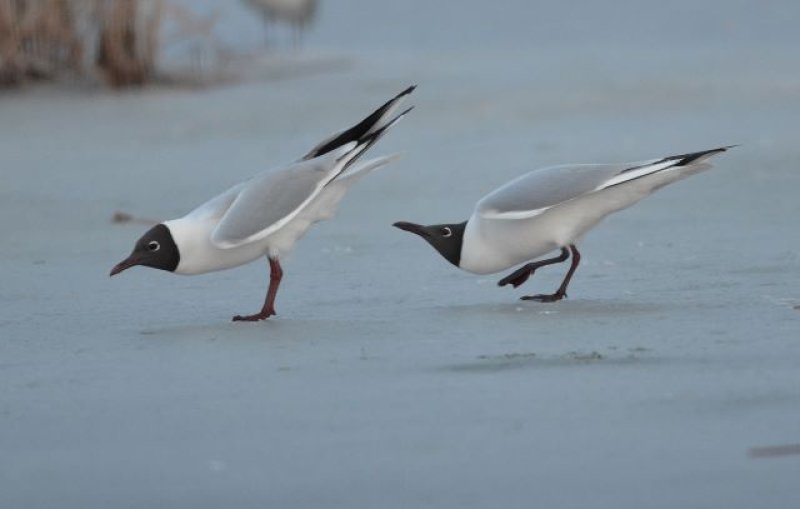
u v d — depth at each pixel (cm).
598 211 1245
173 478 783
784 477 755
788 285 1303
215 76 2923
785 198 1745
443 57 3175
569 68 2944
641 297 1277
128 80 2808
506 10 3756
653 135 2228
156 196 1920
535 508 721
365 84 2817
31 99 2717
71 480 786
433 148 2189
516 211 1228
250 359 1077
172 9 2933
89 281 1435
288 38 3450
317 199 1238
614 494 737
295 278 1420
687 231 1583
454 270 1435
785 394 923
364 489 755
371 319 1220
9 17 2783
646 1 3775
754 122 2309
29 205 1878
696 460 786
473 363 1034
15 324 1245
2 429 893
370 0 3875
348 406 921
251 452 826
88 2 2817
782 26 3438
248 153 2209
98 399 966
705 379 966
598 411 891
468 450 816
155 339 1166
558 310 1230
